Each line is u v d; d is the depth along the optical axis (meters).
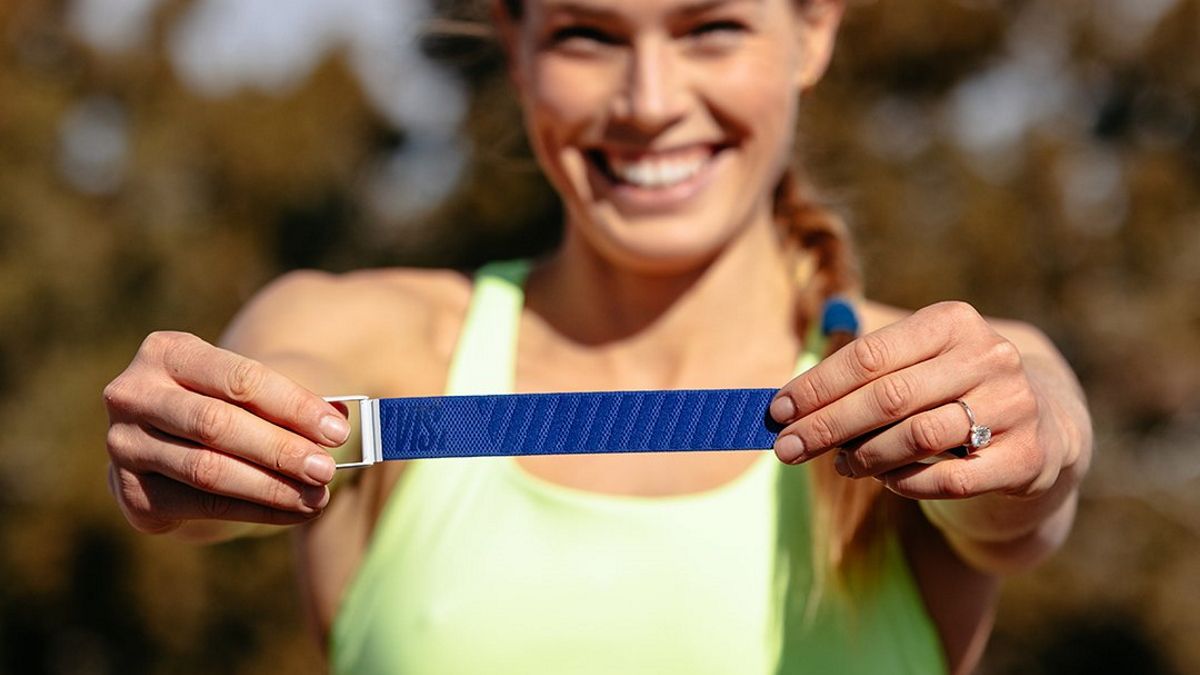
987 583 2.36
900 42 14.22
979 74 14.73
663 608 2.20
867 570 2.24
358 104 16.42
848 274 2.57
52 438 15.13
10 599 14.57
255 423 1.84
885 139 14.45
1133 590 13.39
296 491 1.85
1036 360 2.29
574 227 2.50
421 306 2.52
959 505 2.13
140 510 1.91
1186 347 14.37
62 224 16.09
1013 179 14.50
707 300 2.47
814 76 2.63
